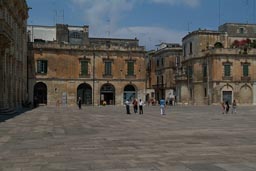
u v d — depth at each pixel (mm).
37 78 74688
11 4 47500
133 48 79812
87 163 12258
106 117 38062
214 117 37938
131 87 80562
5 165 12008
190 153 14156
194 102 82750
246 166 11617
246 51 78125
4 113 40500
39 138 19281
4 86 42062
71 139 18828
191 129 24266
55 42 76000
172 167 11531
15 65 52531
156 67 104812
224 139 18578
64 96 76188
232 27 83500
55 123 29547
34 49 74625
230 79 77375
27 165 11992
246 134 20938
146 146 16125
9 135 20672
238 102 77688
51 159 13000
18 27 56688
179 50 95875
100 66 78375
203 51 80688
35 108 61969
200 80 81188
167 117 38156
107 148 15562
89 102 77875
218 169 11180
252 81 78500
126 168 11438
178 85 89250
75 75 76875
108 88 79250
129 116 40000
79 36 85875
